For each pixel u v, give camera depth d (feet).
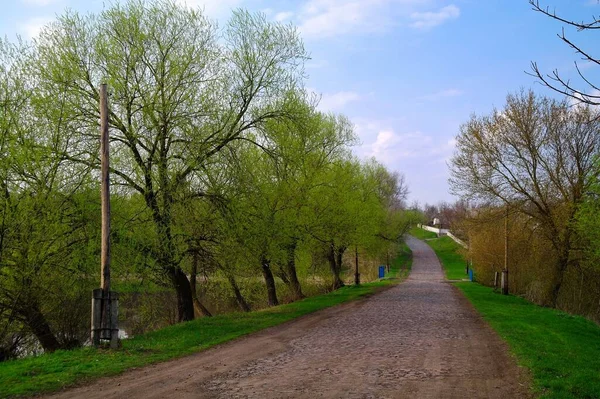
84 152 57.41
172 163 62.23
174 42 62.28
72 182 54.80
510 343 46.16
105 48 59.16
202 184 65.16
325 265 138.21
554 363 36.60
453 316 70.49
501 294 121.90
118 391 30.07
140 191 60.75
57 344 55.06
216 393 29.12
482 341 48.21
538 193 102.01
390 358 39.60
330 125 110.01
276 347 45.68
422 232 444.55
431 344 46.44
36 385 31.17
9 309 51.90
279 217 78.69
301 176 95.35
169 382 32.22
